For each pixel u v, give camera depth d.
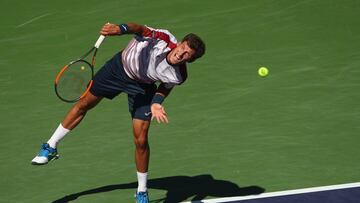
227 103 42.19
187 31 51.56
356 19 52.28
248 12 53.72
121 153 37.09
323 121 39.66
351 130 38.53
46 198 33.06
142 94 30.52
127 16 53.88
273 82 44.50
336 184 33.44
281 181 34.03
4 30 53.03
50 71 47.38
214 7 54.62
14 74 47.06
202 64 47.19
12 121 41.12
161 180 34.53
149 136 38.75
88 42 50.84
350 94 42.66
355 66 46.25
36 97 44.03
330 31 50.94
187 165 35.81
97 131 39.56
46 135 39.38
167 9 54.62
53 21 53.84
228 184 33.94
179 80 29.41
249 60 47.56
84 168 35.72
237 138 38.22
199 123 40.00
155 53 29.19
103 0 56.44
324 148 36.88
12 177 35.00
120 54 30.64
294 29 51.34
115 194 33.22
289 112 40.81
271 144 37.44
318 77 45.00
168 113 41.25
